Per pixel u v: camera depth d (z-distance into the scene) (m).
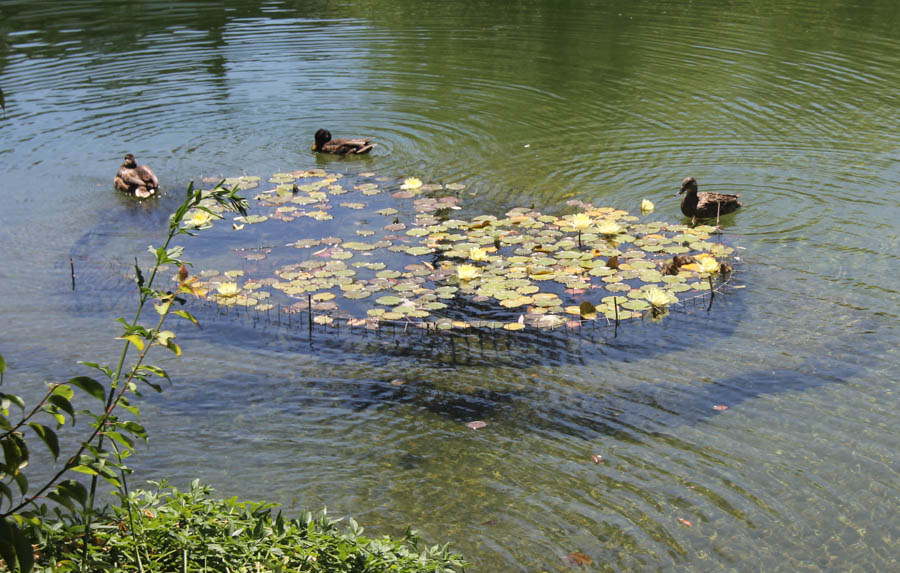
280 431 6.34
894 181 11.50
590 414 6.56
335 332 7.93
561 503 5.53
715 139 13.37
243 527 4.21
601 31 20.25
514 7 22.97
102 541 4.13
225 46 19.20
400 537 5.16
